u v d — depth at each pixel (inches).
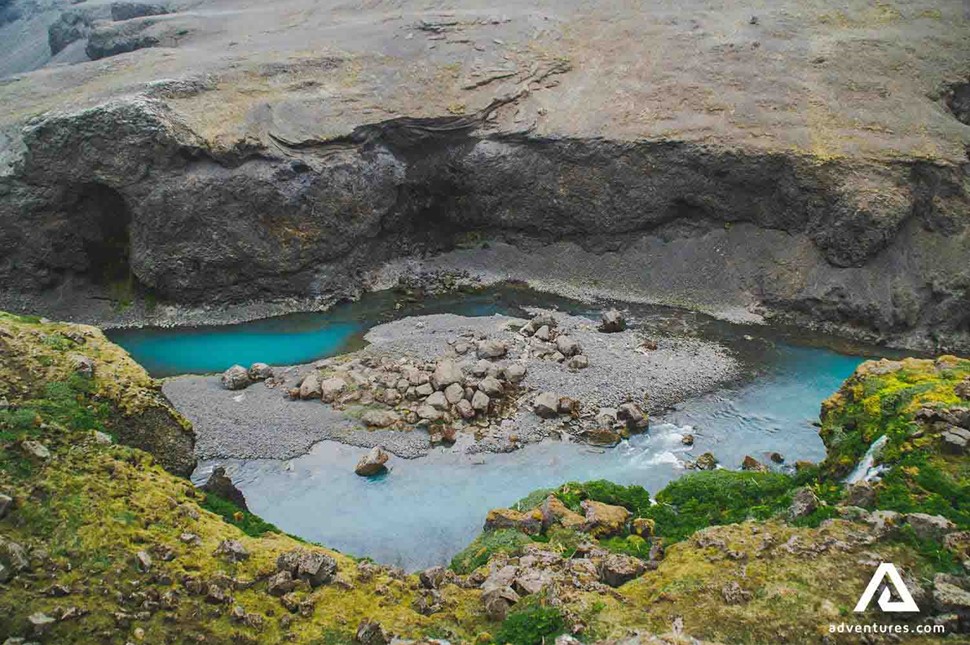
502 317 1910.7
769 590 851.4
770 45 2235.5
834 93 2089.1
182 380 1625.2
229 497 1149.7
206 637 813.9
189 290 1958.7
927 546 885.2
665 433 1465.3
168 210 1892.2
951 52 2199.8
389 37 2379.4
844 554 891.4
